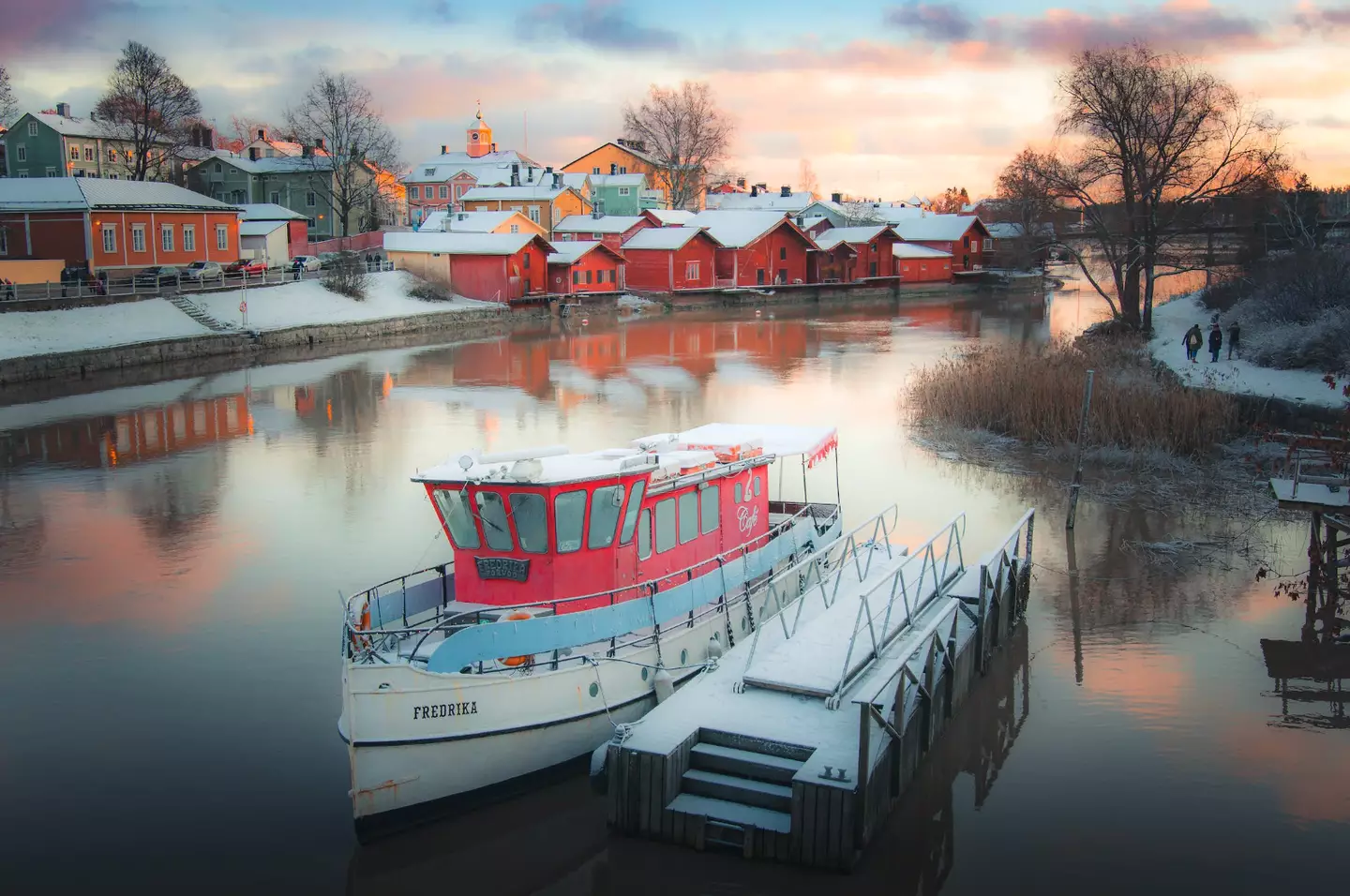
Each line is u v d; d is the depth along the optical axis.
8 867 12.55
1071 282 118.81
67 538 25.39
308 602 21.11
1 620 20.27
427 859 12.97
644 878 12.38
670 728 13.30
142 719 16.25
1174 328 55.44
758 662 15.12
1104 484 29.12
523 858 12.86
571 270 81.75
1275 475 26.64
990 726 16.16
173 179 105.25
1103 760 15.16
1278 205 63.38
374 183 107.94
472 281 77.12
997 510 26.97
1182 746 15.54
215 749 15.36
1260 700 17.00
